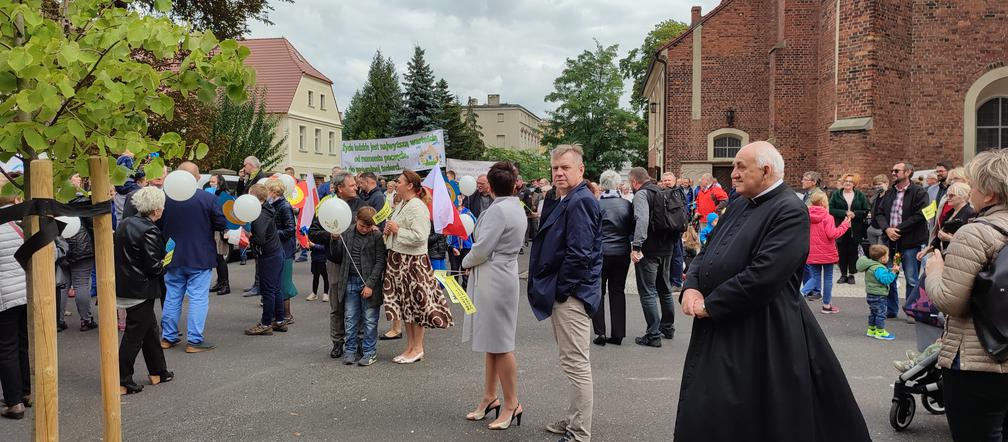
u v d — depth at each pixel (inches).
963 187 276.5
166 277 285.0
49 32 102.2
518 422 193.6
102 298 124.4
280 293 322.0
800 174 911.0
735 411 125.0
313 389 229.3
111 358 126.2
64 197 124.8
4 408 210.8
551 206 181.6
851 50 667.4
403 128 1947.6
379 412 205.3
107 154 123.3
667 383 237.0
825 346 130.3
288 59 1939.0
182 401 216.2
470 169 786.2
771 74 924.0
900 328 327.6
